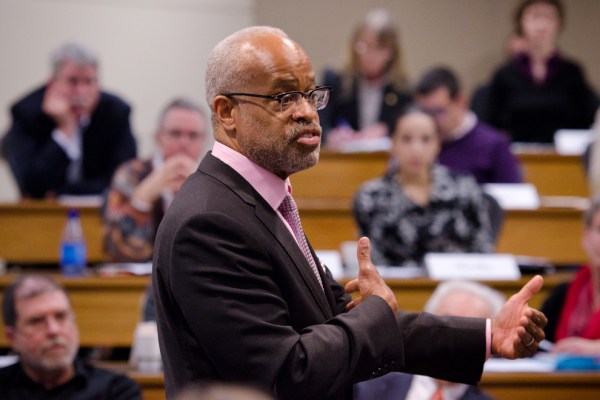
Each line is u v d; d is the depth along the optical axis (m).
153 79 16.56
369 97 13.93
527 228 11.91
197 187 4.17
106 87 16.39
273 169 4.20
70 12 16.27
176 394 4.03
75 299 9.94
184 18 16.70
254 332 3.90
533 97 14.69
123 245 10.22
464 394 7.18
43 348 7.73
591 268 9.05
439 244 10.45
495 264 10.02
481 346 4.38
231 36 4.26
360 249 4.28
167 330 4.09
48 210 11.70
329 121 13.88
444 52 18.52
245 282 3.97
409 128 10.55
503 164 12.69
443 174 10.66
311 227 11.57
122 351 10.02
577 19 18.70
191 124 10.42
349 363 3.92
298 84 4.13
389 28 13.95
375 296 4.15
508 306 4.44
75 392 7.82
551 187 13.39
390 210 10.50
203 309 3.93
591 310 8.98
